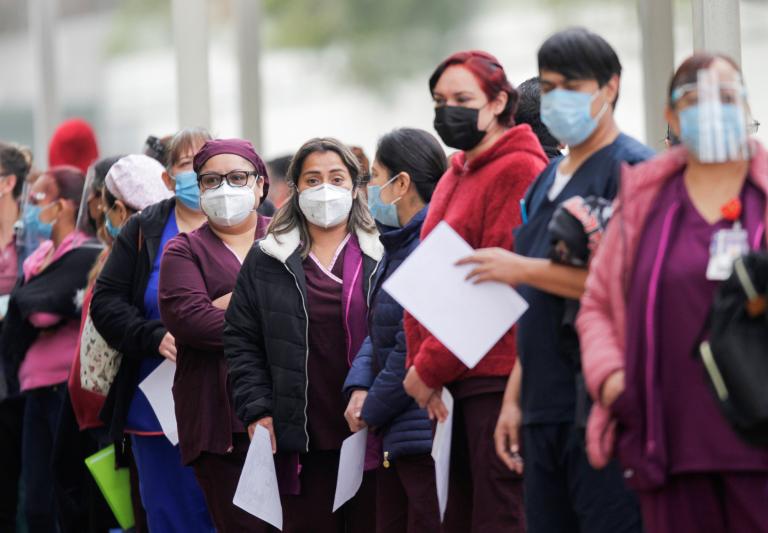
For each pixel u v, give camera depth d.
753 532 8.78
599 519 10.02
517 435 10.62
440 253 10.47
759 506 8.77
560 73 9.87
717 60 8.99
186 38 22.02
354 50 49.50
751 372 8.44
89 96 44.53
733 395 8.51
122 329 15.05
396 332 12.74
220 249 14.61
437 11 48.09
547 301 10.18
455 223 11.31
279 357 13.31
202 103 22.08
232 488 14.14
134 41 45.12
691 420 8.89
